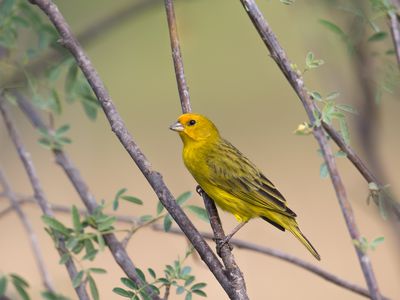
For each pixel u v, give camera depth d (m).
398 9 8.20
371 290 5.39
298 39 18.62
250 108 22.47
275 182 20.45
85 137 18.14
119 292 7.89
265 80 22.53
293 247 17.23
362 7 9.97
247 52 21.83
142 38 20.09
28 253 16.06
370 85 10.17
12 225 16.45
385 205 7.59
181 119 10.89
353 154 7.42
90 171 18.27
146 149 20.66
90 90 10.70
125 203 18.23
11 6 10.47
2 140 12.81
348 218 5.59
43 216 8.67
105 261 15.95
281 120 22.34
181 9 13.71
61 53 10.92
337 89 10.52
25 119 16.16
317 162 21.05
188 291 7.89
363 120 10.21
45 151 17.94
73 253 8.82
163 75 21.41
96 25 13.12
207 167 10.69
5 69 10.41
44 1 8.41
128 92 21.66
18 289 8.44
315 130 6.17
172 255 15.91
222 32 20.88
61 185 17.48
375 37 9.64
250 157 21.23
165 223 8.70
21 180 16.16
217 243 8.48
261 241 15.93
